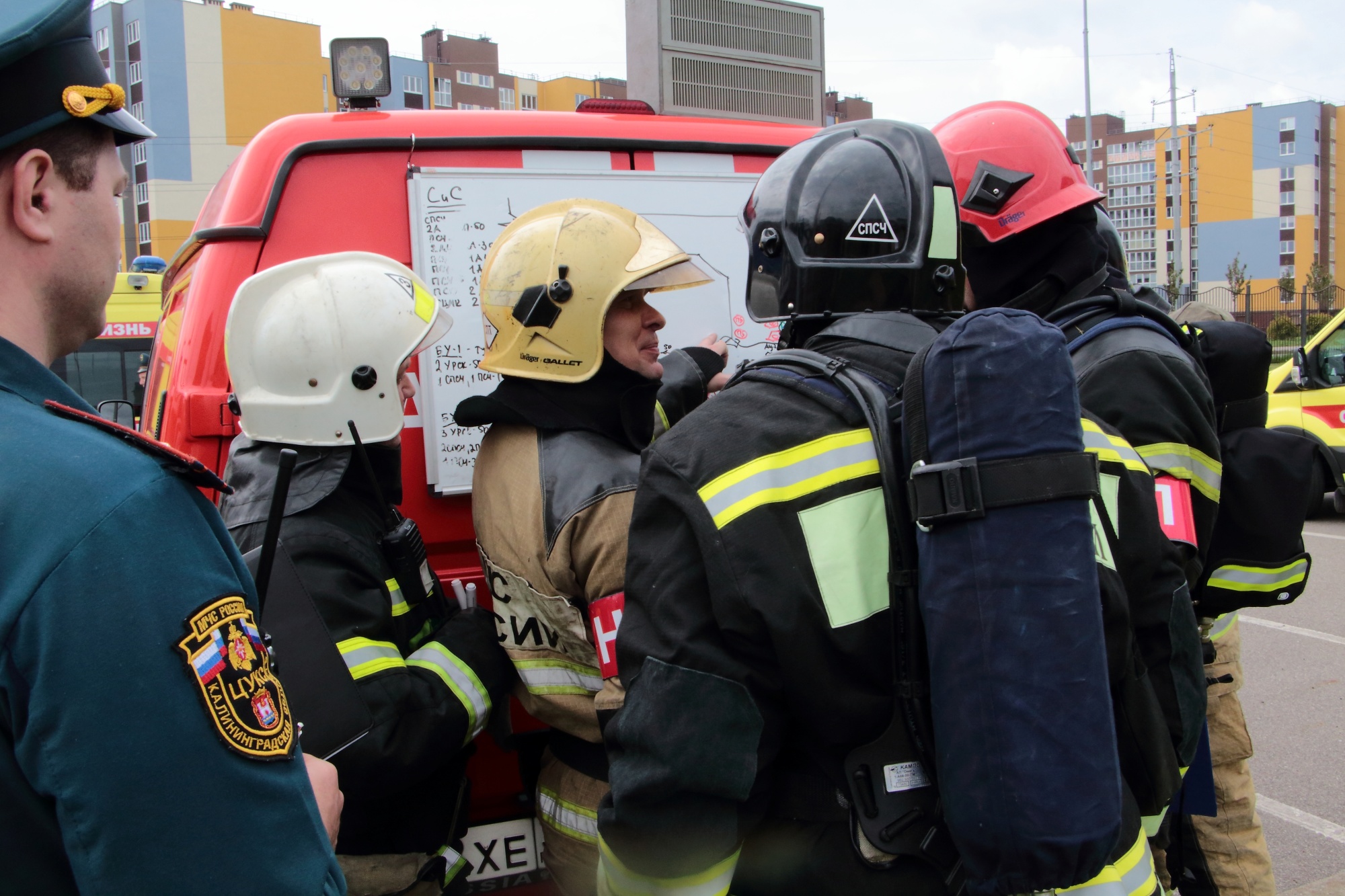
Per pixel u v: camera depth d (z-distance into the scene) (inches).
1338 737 162.7
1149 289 118.7
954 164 87.4
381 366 70.6
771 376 52.8
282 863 34.1
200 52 1590.8
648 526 50.9
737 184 104.0
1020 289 89.4
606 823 49.8
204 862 32.1
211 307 82.3
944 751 43.7
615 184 98.1
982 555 43.0
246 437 72.1
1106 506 52.5
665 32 122.9
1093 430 53.6
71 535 31.6
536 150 95.1
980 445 43.6
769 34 132.1
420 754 64.1
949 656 43.4
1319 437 329.1
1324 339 329.4
